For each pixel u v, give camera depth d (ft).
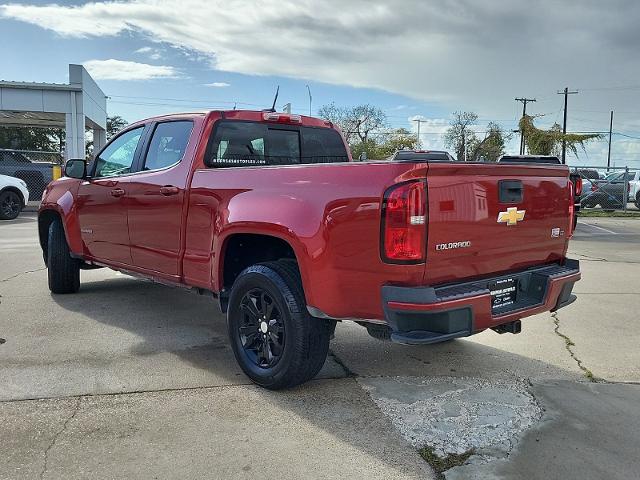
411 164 10.50
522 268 13.10
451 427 11.39
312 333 12.34
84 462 9.84
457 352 16.20
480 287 11.60
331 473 9.65
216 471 9.64
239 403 12.36
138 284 24.40
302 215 11.82
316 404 12.39
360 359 15.48
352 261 11.13
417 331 10.77
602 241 44.24
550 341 17.30
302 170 12.17
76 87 72.23
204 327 17.98
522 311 12.40
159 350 15.70
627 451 10.54
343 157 19.22
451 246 11.07
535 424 11.59
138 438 10.71
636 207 84.17
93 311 19.65
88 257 20.17
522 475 9.67
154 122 17.49
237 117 16.15
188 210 14.98
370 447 10.55
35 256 31.24
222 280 14.25
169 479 9.38
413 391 13.23
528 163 13.62
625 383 13.96
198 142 15.34
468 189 11.31
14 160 69.36
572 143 136.56
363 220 10.89
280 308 12.46
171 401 12.38
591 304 21.95
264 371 12.98
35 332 17.06
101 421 11.35
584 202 80.33
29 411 11.71
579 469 9.89
